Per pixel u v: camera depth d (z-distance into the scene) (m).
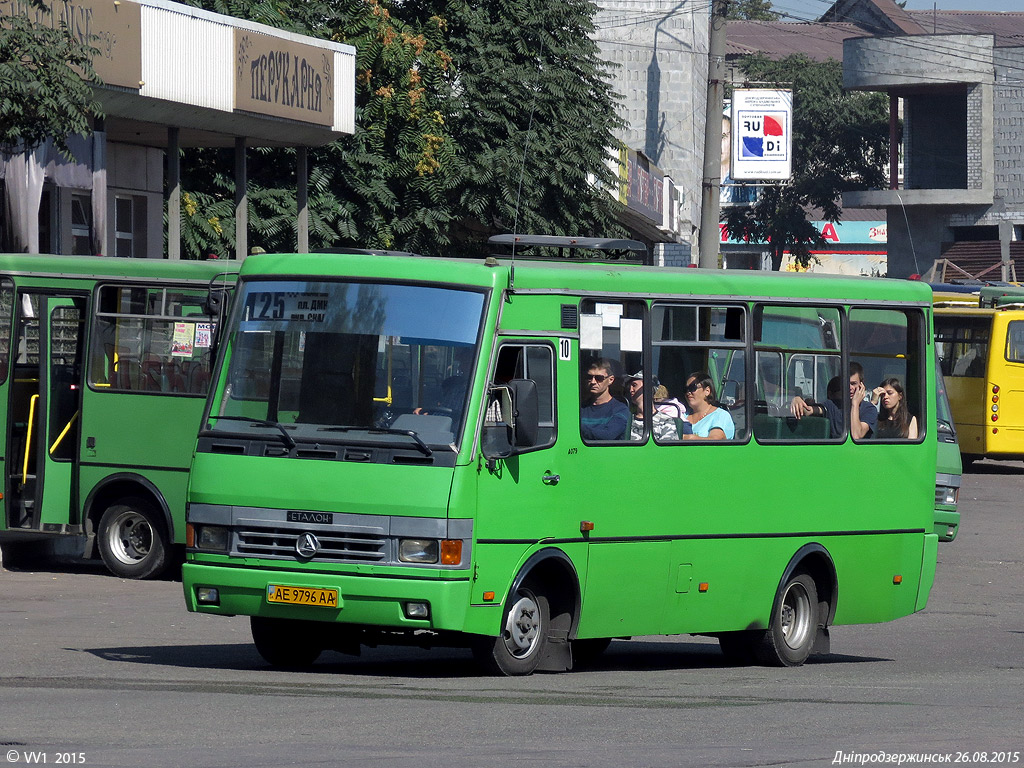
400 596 38.50
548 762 29.20
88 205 93.00
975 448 130.38
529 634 41.88
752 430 46.97
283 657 43.25
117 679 39.22
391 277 41.06
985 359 130.12
